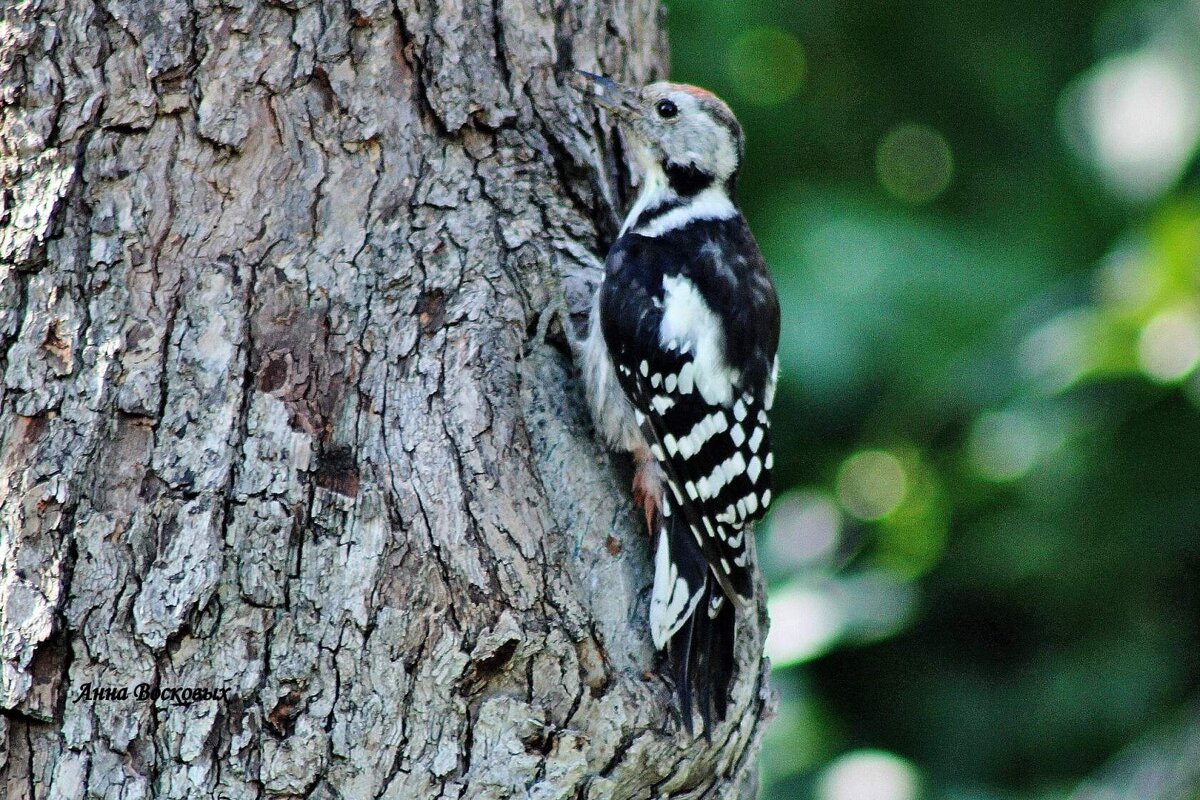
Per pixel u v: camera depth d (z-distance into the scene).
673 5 13.84
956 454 12.88
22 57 7.58
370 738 7.12
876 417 12.99
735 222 9.62
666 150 9.48
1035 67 14.97
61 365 7.36
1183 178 12.98
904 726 12.60
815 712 11.66
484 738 7.19
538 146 8.74
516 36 8.71
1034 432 12.24
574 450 8.23
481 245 8.16
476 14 8.51
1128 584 12.52
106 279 7.48
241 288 7.62
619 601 7.97
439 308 7.92
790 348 12.34
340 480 7.40
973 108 15.12
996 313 12.95
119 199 7.57
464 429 7.57
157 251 7.57
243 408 7.41
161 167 7.65
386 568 7.24
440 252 8.05
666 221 9.46
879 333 12.59
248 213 7.76
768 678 8.80
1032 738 12.42
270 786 7.04
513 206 8.45
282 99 7.89
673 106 9.42
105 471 7.23
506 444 7.65
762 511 8.98
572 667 7.35
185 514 7.17
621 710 7.39
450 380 7.70
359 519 7.30
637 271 8.85
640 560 8.17
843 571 12.70
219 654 7.09
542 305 8.38
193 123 7.72
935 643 12.88
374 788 7.12
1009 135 15.03
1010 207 14.68
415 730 7.16
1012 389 12.38
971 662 12.80
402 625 7.18
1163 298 11.38
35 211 7.50
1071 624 12.74
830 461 13.13
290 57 7.91
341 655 7.15
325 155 7.96
